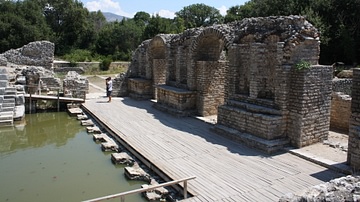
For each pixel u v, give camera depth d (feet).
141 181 33.65
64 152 43.65
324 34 110.83
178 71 62.49
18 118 58.85
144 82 75.31
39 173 36.35
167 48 65.36
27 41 174.81
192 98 58.44
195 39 56.29
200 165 34.37
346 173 31.24
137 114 59.98
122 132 47.34
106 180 34.27
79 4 229.66
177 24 230.48
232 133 43.21
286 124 39.58
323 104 39.65
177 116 57.31
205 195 27.73
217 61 57.16
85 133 52.95
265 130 39.11
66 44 205.98
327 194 18.88
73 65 145.59
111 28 217.97
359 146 30.63
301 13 117.70
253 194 27.84
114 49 203.62
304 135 38.40
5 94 63.26
